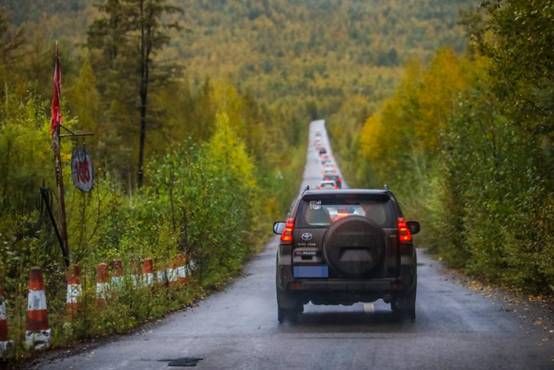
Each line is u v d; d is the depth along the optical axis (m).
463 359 30.03
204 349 33.34
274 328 39.59
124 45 154.12
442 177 87.56
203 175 67.06
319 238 39.47
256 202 142.50
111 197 55.78
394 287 38.94
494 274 63.19
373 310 46.56
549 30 44.94
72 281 38.56
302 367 29.02
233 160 145.12
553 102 50.22
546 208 49.91
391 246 39.31
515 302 49.66
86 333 37.16
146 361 30.84
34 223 47.91
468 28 57.28
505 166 61.84
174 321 43.22
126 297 43.09
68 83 157.00
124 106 154.88
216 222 66.12
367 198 40.25
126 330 39.69
